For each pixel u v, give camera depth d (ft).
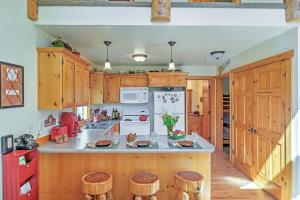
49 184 8.85
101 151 8.27
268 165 10.66
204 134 21.50
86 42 10.93
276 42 10.00
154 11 8.14
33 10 8.06
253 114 12.14
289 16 8.34
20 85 7.45
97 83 17.26
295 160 8.77
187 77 18.56
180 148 8.41
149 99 19.20
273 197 10.26
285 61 9.25
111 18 8.40
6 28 6.81
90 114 17.34
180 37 10.14
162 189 8.98
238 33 9.53
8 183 6.61
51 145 8.86
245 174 13.23
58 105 8.57
